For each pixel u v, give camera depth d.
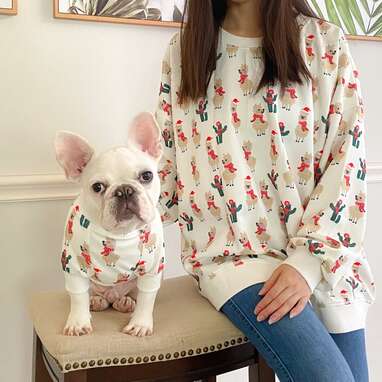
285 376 0.99
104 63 1.45
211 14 1.18
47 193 1.43
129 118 1.49
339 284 1.13
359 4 1.65
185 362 1.04
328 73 1.16
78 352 0.96
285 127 1.15
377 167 1.74
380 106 1.75
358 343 1.15
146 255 1.01
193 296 1.20
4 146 1.39
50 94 1.41
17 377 1.49
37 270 1.46
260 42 1.18
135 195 0.93
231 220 1.15
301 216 1.14
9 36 1.36
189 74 1.19
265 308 1.02
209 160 1.18
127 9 1.43
